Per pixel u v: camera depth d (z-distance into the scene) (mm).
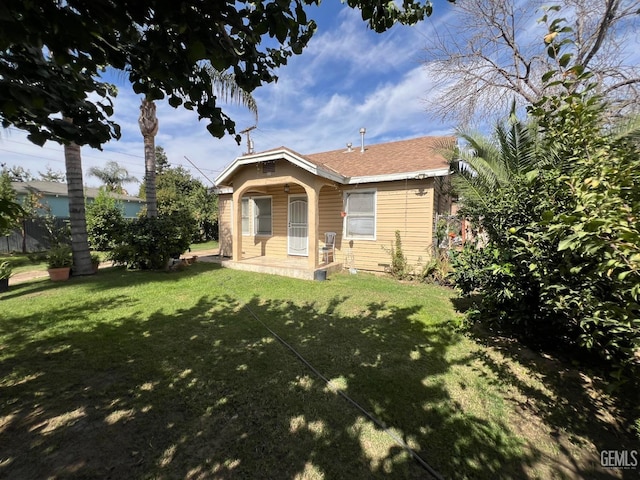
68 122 1819
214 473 1821
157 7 1178
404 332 4105
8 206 1481
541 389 2803
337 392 2682
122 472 1808
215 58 1408
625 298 1887
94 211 13188
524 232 2838
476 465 1934
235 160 8273
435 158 8289
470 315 4051
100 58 1418
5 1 1021
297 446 2049
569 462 1989
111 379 2838
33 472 1787
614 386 2172
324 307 5199
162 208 20078
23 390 2635
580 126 2230
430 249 7785
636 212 1599
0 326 4133
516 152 4945
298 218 10164
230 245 11844
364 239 8922
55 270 7066
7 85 1307
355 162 10289
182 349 3496
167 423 2248
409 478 1824
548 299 2695
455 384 2857
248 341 3752
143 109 9070
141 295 5840
